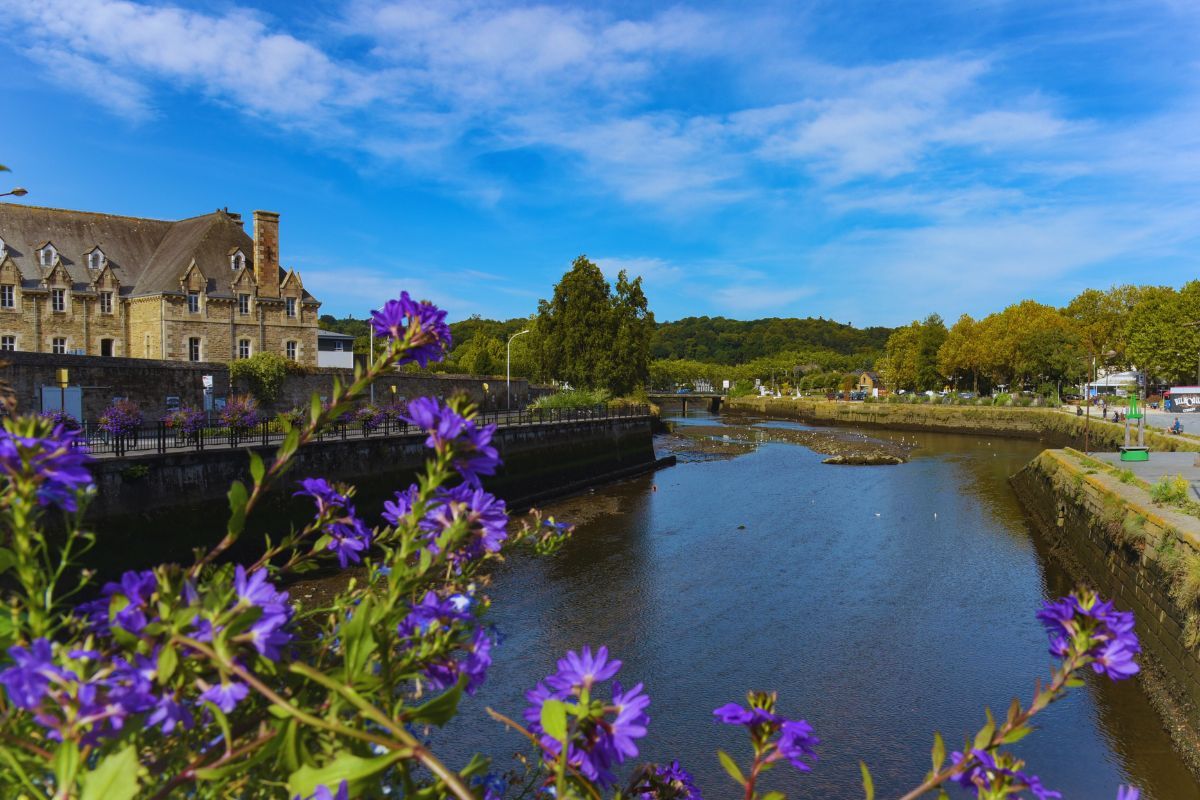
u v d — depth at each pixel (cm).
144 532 1789
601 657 174
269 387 3366
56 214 4425
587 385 6431
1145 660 1516
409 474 2773
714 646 1672
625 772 1113
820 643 1697
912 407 8625
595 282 6581
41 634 154
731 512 3291
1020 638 1733
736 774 180
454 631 183
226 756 141
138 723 143
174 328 4269
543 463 3816
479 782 202
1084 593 181
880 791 1100
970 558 2480
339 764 131
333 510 217
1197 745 1191
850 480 4328
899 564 2391
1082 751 1228
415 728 619
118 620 150
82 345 4222
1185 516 1644
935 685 1473
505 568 2286
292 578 1831
